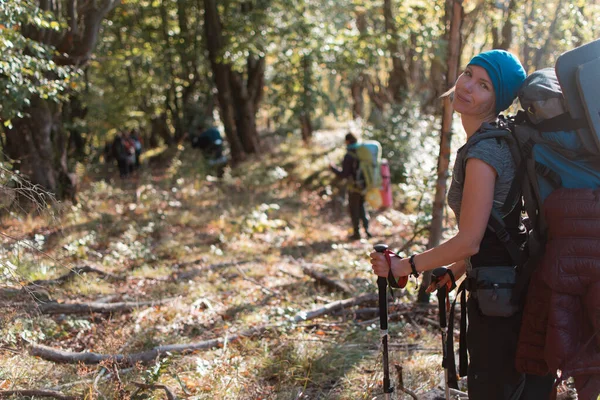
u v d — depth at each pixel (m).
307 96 18.88
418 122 15.02
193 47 22.36
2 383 4.06
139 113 26.80
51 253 8.38
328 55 16.72
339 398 4.03
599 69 2.13
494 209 2.32
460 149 2.36
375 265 2.49
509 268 2.36
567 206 2.16
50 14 6.37
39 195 4.37
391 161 14.71
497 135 2.29
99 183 15.24
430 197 7.45
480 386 2.44
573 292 2.14
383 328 2.62
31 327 5.07
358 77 20.61
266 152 21.45
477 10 8.16
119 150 18.97
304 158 18.84
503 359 2.38
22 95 6.35
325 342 5.01
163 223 10.91
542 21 9.88
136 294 6.81
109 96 24.78
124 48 22.45
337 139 21.73
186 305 6.31
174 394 4.00
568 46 9.22
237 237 10.36
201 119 23.75
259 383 4.35
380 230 11.38
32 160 11.99
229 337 5.16
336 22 18.80
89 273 7.45
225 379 4.28
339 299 6.50
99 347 5.02
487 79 2.42
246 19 17.14
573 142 2.21
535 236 2.29
